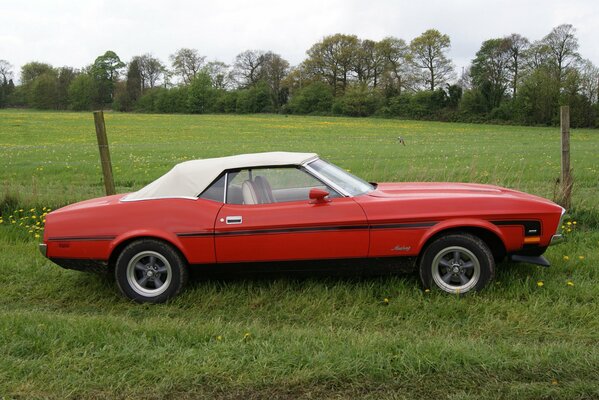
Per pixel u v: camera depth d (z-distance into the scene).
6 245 7.02
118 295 5.19
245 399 3.12
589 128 70.56
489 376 3.24
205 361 3.50
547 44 79.38
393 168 14.67
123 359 3.58
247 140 39.69
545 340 3.83
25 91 115.69
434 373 3.29
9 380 3.37
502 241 4.73
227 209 4.85
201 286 5.16
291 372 3.35
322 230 4.72
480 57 87.69
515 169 14.57
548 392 3.03
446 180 9.83
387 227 4.69
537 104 75.44
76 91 112.31
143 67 119.56
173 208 4.91
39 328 4.07
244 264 4.86
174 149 27.02
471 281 4.71
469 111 85.25
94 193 10.48
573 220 7.44
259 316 4.57
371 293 4.80
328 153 23.67
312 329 4.14
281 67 115.50
